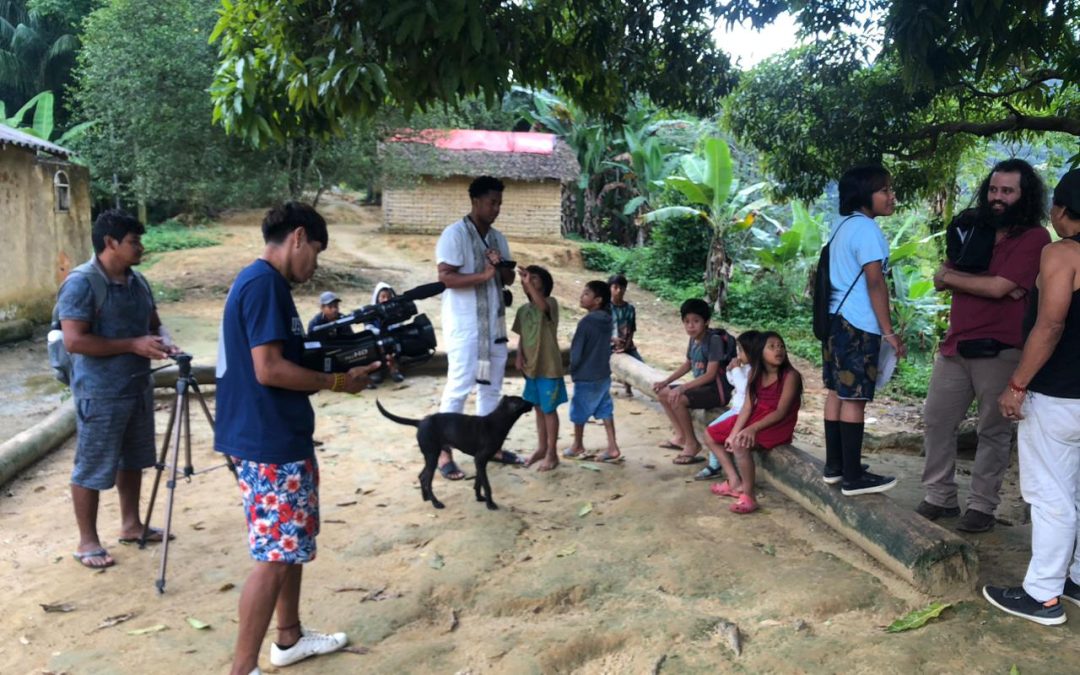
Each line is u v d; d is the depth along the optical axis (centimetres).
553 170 2369
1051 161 1107
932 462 473
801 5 618
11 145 1138
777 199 955
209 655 336
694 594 390
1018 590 367
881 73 775
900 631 349
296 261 307
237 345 302
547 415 577
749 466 491
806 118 809
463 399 575
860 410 430
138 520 458
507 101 2742
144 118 1483
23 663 333
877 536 407
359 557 433
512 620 374
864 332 419
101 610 377
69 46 2541
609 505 512
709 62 702
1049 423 346
